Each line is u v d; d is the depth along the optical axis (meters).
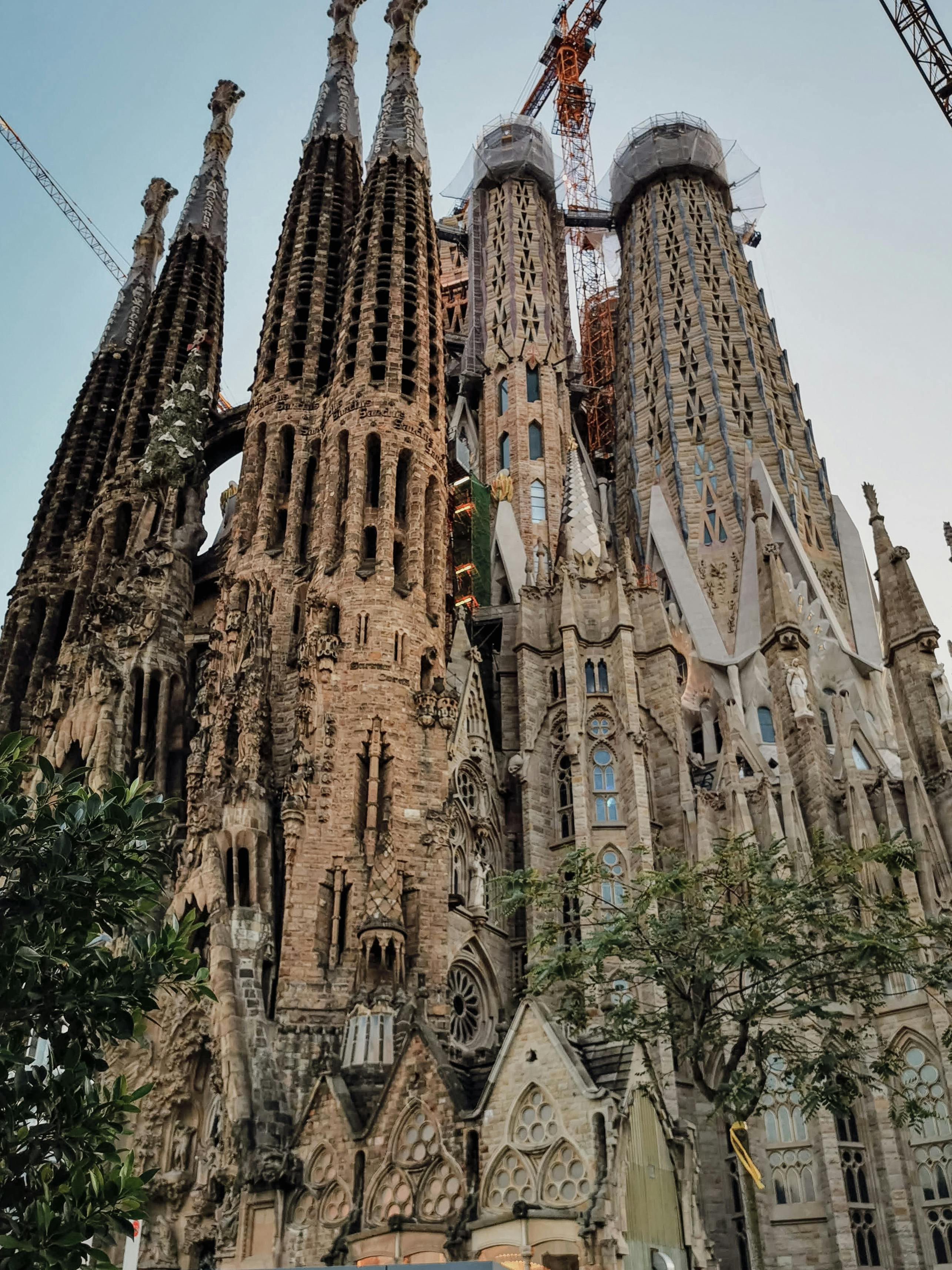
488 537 82.50
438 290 78.94
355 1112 44.94
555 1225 35.31
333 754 56.91
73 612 80.19
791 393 92.94
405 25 95.31
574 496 73.75
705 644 75.88
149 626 69.25
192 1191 47.75
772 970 34.97
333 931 52.41
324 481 68.38
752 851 40.16
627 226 107.62
